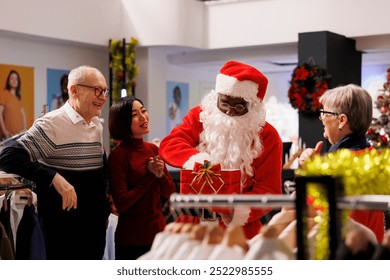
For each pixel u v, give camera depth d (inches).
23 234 141.2
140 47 436.8
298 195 75.3
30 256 140.3
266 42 421.7
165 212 171.9
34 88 389.4
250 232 135.3
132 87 416.8
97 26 411.5
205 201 80.4
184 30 426.9
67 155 142.3
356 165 92.0
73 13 392.8
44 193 142.7
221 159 140.2
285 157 301.7
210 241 79.4
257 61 468.1
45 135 140.7
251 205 78.9
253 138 141.3
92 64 430.6
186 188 131.7
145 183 145.5
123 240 146.6
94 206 145.6
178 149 140.8
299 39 380.8
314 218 93.8
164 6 423.5
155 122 447.5
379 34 387.5
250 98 140.2
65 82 411.2
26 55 384.5
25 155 139.9
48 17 375.6
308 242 80.7
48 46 398.9
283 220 98.5
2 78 368.5
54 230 142.3
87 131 145.1
